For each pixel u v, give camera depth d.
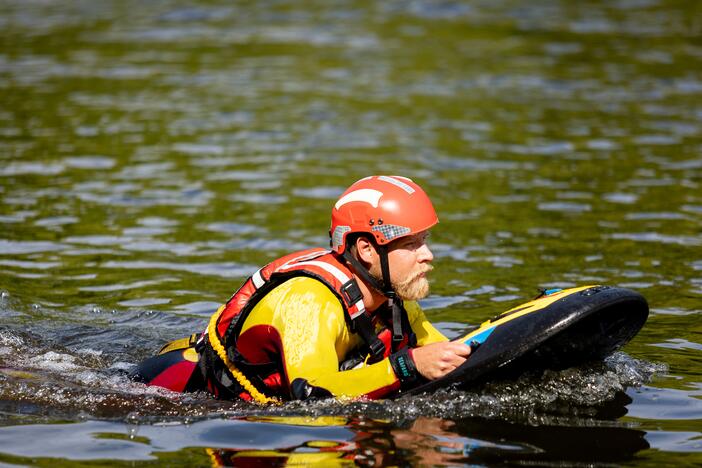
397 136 40.59
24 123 42.28
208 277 23.28
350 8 76.94
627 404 14.30
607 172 34.56
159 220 28.61
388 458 12.09
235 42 63.88
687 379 15.66
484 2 79.12
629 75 53.34
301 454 12.27
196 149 38.12
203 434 13.13
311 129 41.78
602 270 23.44
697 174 34.00
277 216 29.06
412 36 66.00
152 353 17.94
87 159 36.22
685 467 11.86
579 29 67.62
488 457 12.15
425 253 14.55
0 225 27.69
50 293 21.84
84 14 75.69
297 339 13.92
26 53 59.97
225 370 14.87
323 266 14.44
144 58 58.50
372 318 15.03
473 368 14.05
